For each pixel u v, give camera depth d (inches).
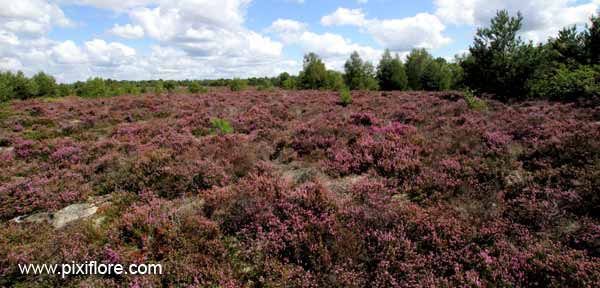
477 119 470.6
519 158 306.2
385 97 891.4
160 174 303.4
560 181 242.2
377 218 201.9
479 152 323.0
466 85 938.1
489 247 174.9
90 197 287.1
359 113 541.3
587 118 437.7
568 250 165.0
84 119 658.8
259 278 160.6
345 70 1900.8
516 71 797.2
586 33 838.5
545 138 347.9
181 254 184.2
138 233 203.8
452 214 208.1
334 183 285.0
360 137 396.8
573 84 660.7
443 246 176.2
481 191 238.2
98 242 197.8
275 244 185.5
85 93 1406.3
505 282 148.9
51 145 448.1
